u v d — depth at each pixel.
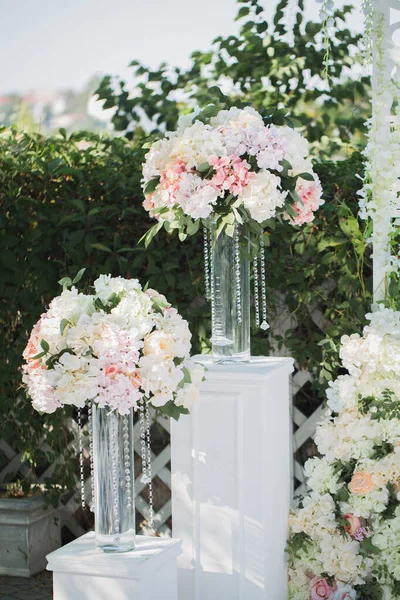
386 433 2.91
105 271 3.49
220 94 3.04
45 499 3.61
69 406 3.60
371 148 3.12
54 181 3.53
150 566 2.35
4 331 3.63
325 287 3.50
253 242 2.85
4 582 3.49
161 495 3.77
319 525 2.98
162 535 3.75
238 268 2.84
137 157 3.60
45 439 3.77
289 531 3.06
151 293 2.53
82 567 2.34
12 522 3.52
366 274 3.48
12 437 3.73
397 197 3.14
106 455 2.40
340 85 5.21
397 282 3.13
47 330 2.34
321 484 3.02
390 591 2.92
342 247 3.37
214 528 2.82
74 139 3.77
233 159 2.63
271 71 5.20
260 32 5.21
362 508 2.93
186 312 3.52
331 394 3.04
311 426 3.59
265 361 2.97
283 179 2.74
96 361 2.26
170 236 3.50
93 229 3.49
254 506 2.77
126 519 2.41
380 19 3.08
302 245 3.42
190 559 2.86
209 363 2.91
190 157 2.65
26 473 3.81
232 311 2.85
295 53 5.21
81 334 2.30
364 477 2.91
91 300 2.40
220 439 2.79
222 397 2.78
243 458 2.77
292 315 3.54
